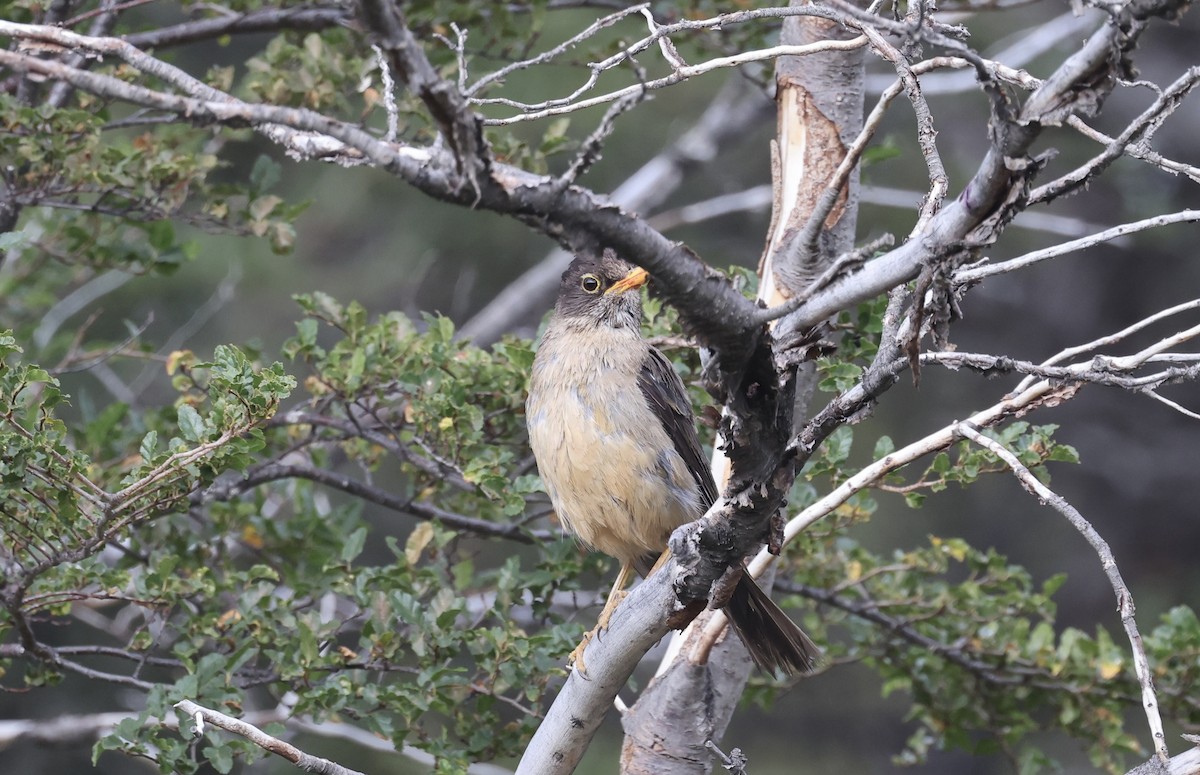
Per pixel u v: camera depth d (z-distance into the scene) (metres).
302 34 11.95
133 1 10.30
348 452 11.29
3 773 17.03
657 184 20.55
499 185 4.64
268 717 10.97
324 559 10.71
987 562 11.65
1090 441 27.92
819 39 9.11
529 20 12.34
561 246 5.35
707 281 5.02
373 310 21.70
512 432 10.91
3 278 13.05
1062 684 11.32
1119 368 6.46
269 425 10.56
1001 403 7.26
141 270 11.21
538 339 10.66
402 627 10.21
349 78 11.12
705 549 6.47
